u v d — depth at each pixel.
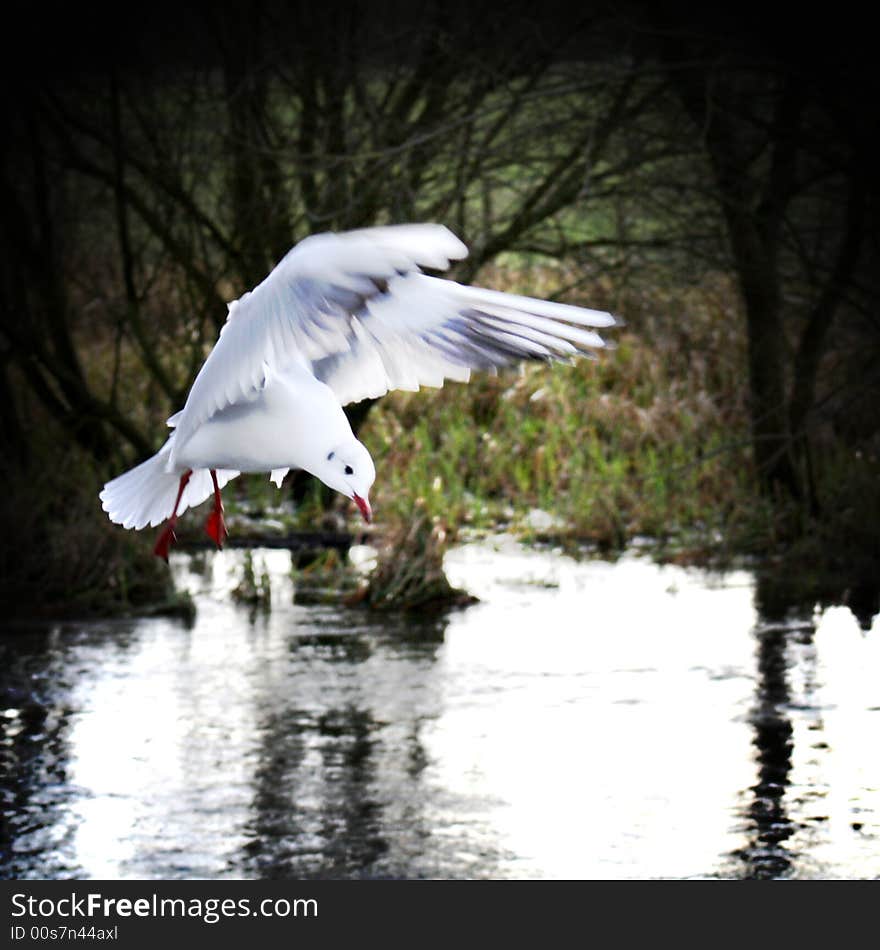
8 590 14.74
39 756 9.88
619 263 15.91
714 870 8.06
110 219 19.56
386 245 3.67
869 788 9.15
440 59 15.68
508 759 9.73
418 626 13.47
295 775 9.48
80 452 16.91
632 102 16.41
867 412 18.08
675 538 16.86
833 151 15.77
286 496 18.31
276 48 16.52
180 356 19.44
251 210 16.47
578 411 19.77
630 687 11.32
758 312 16.12
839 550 15.54
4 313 16.36
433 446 19.62
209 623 13.76
